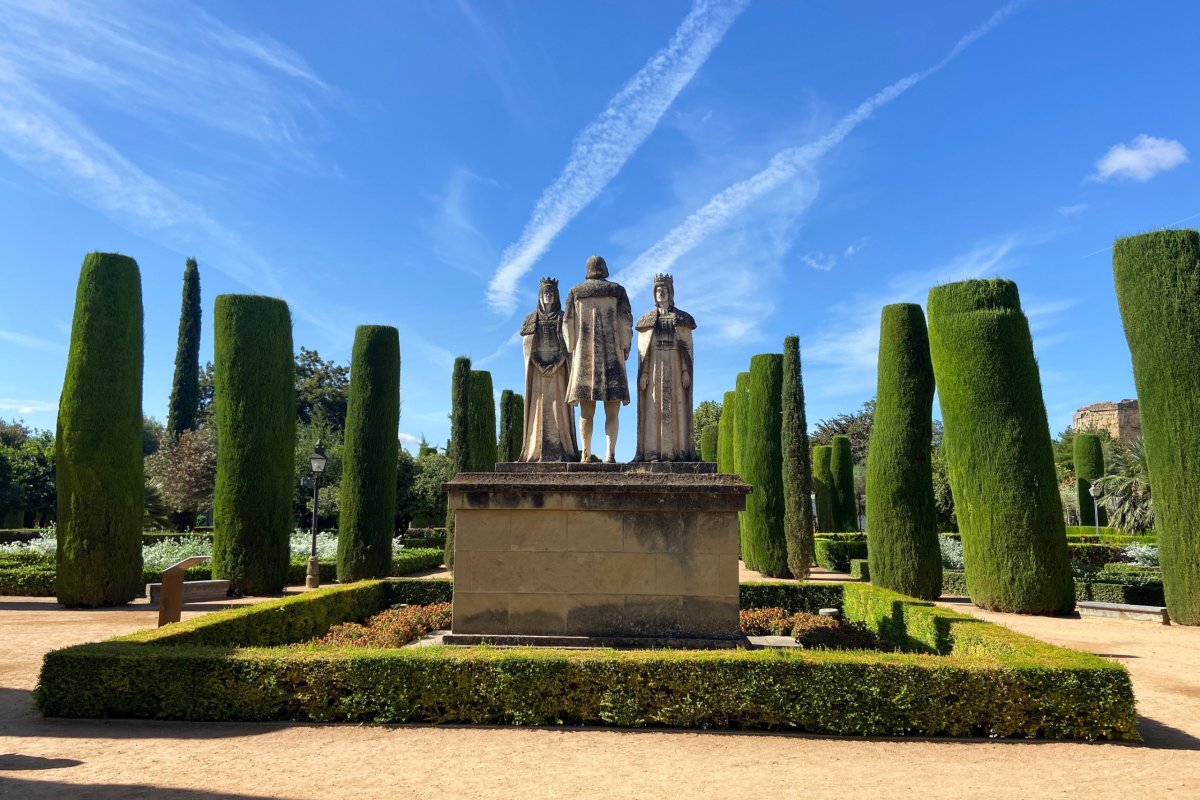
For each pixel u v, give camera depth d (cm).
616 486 909
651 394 1009
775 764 584
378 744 625
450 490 927
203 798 501
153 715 695
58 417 1622
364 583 1391
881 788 532
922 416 1817
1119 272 1556
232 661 700
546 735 655
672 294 1035
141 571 1670
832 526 3762
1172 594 1414
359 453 2194
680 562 907
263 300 1956
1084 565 2353
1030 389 1612
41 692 695
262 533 1884
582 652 729
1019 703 663
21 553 2239
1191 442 1420
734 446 2862
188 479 3884
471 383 2975
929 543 1778
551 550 916
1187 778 560
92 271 1658
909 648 1039
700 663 689
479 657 702
